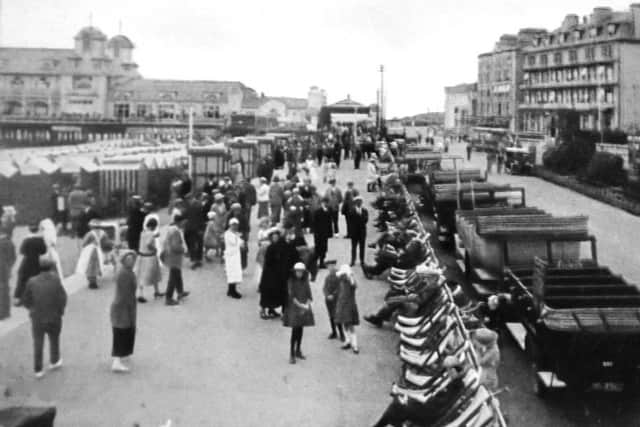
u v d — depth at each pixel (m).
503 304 13.23
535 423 9.55
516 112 92.06
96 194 22.39
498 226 15.43
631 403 10.39
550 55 83.19
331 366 11.56
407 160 36.78
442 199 22.48
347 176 41.34
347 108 82.19
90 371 10.77
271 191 23.23
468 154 63.78
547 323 9.90
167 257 15.17
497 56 96.88
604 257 23.81
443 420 8.23
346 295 12.28
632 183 41.19
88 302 14.34
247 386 10.55
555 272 12.68
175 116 67.88
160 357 11.73
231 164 33.12
